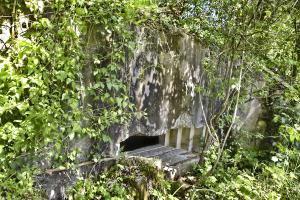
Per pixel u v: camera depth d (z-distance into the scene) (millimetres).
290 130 3943
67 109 3262
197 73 5020
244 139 5996
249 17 4145
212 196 4234
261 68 4688
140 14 3906
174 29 4414
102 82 3461
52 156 3268
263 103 6340
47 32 2998
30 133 2957
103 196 3529
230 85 4543
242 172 4906
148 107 4184
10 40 2840
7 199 2838
